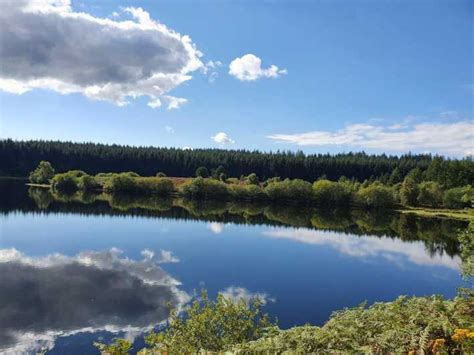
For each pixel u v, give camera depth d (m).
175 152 149.12
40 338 18.72
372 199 96.12
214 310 9.99
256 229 59.56
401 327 7.39
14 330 19.55
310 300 26.02
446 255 46.03
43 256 36.00
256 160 137.88
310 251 44.69
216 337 9.27
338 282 31.67
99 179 116.19
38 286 26.81
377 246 50.59
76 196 95.12
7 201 78.44
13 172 137.88
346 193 98.19
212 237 50.84
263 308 23.78
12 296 24.48
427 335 6.84
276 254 42.16
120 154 141.88
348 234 59.66
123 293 25.97
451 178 105.31
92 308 22.95
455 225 72.06
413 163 143.12
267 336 8.35
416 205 100.38
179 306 23.50
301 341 7.11
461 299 8.37
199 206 87.50
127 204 84.38
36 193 97.00
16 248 39.03
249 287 28.78
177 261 36.59
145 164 140.12
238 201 101.31
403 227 69.00
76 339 18.66
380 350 6.83
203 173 125.75
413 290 30.81
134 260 36.12
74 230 50.97
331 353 6.72
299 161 136.75
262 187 108.00
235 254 40.91
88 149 144.62
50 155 140.38
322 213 86.19
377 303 9.16
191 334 9.20
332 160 141.62
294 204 99.62
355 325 7.71
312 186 101.25
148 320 21.17
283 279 31.56
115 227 54.97
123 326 20.28
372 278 33.91
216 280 30.28
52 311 22.28
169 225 59.03
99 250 39.78
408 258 43.53
